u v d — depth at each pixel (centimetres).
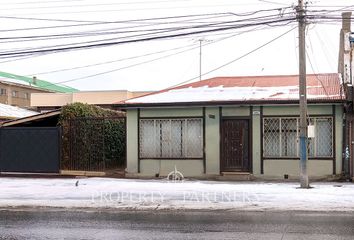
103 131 2141
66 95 4525
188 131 2017
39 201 1442
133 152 2056
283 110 1933
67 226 1072
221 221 1124
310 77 2333
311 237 927
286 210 1278
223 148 1988
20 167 2144
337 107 1886
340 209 1273
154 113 2045
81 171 2123
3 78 6412
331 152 1895
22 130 2152
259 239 912
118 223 1107
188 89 2244
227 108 1981
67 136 2133
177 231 1002
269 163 1942
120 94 4434
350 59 2008
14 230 1027
